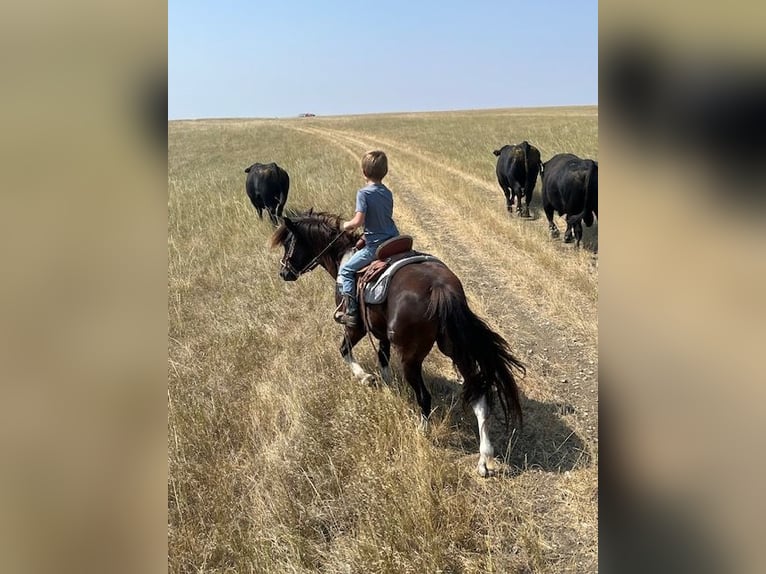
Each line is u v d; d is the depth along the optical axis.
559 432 4.69
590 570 3.31
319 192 14.83
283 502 3.86
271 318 7.11
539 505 3.88
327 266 5.67
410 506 3.65
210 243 10.67
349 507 3.88
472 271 8.73
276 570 3.35
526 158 12.08
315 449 4.38
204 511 3.88
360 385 5.17
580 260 8.91
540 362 5.89
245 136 46.41
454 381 5.55
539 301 7.45
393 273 4.52
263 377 5.68
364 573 3.30
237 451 4.58
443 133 35.47
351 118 71.62
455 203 13.59
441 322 4.08
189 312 7.34
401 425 4.44
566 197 9.52
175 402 4.98
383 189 4.81
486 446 4.16
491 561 3.33
